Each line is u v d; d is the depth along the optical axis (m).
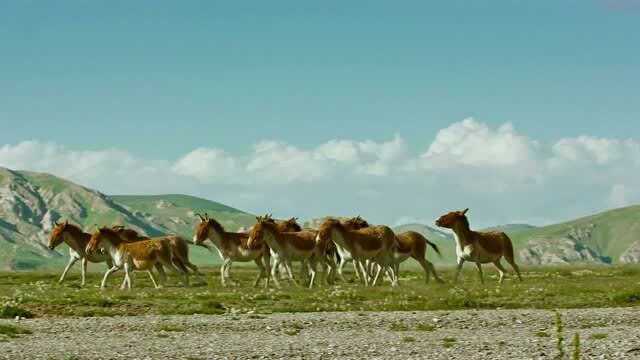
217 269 96.25
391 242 50.16
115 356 23.95
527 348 25.62
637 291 40.22
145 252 46.78
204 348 25.56
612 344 26.17
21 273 72.62
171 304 36.84
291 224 56.72
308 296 40.78
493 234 52.12
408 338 27.48
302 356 24.28
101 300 36.91
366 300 39.72
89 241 49.94
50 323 31.22
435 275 52.44
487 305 37.97
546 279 58.38
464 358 23.80
